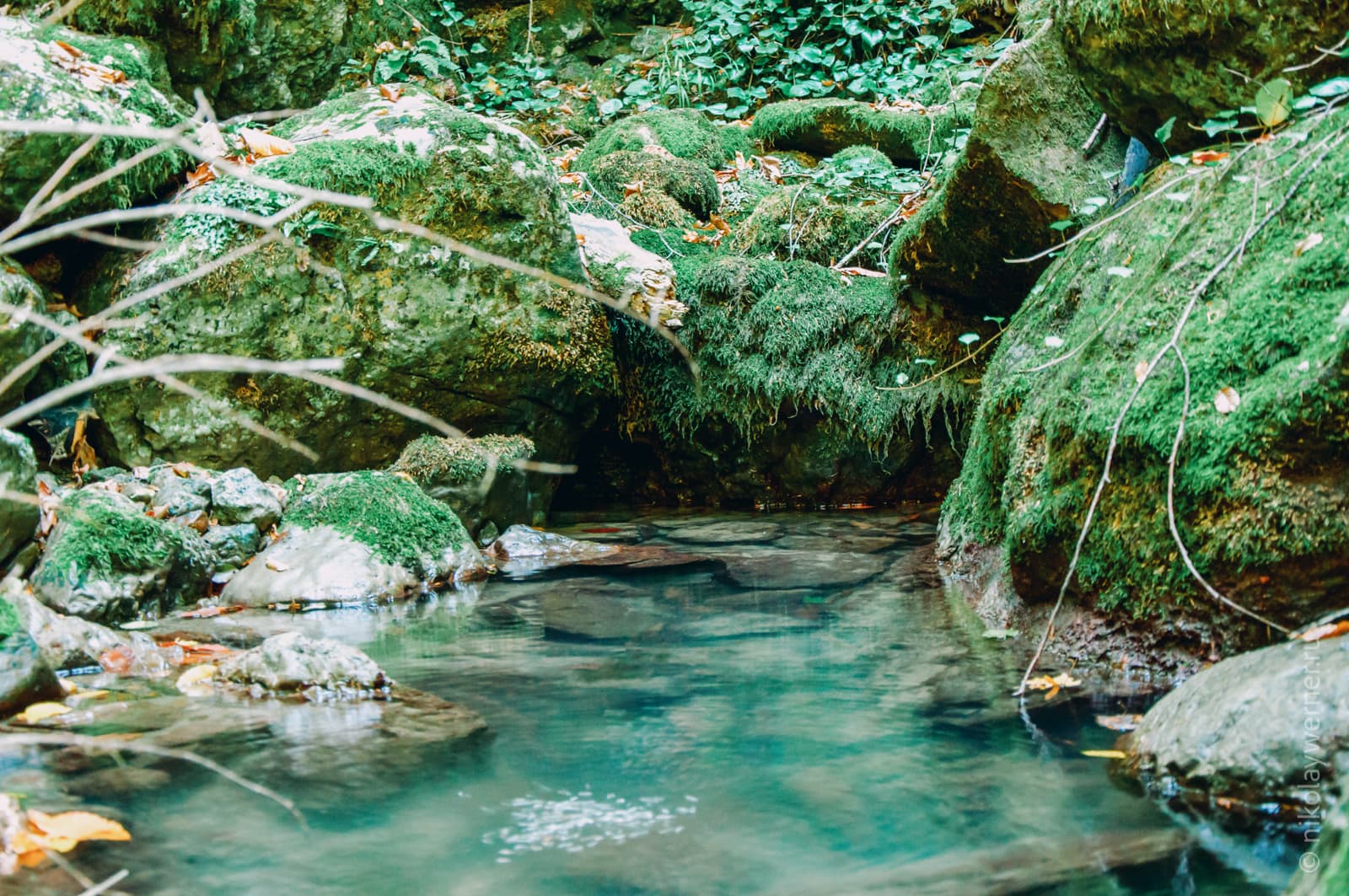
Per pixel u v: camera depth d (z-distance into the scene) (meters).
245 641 3.57
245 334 4.99
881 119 8.10
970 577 4.17
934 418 6.16
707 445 6.40
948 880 1.90
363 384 5.27
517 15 9.79
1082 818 2.12
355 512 4.48
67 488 4.49
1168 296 3.29
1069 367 3.57
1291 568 2.70
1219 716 2.21
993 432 4.15
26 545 3.88
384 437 5.41
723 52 9.59
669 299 6.19
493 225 5.49
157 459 4.95
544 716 2.79
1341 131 3.09
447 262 5.38
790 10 9.65
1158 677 2.94
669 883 1.91
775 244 6.82
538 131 8.99
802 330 6.13
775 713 2.78
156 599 3.96
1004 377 4.26
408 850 2.05
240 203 4.98
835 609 3.91
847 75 9.29
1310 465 2.68
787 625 3.68
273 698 2.93
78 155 1.83
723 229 7.18
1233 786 2.12
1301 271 2.88
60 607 3.68
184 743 2.59
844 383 6.08
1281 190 3.16
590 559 4.90
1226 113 3.46
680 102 9.35
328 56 7.97
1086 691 2.89
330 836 2.11
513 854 2.03
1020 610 3.57
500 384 5.56
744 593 4.18
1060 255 4.65
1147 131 4.11
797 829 2.11
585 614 3.91
